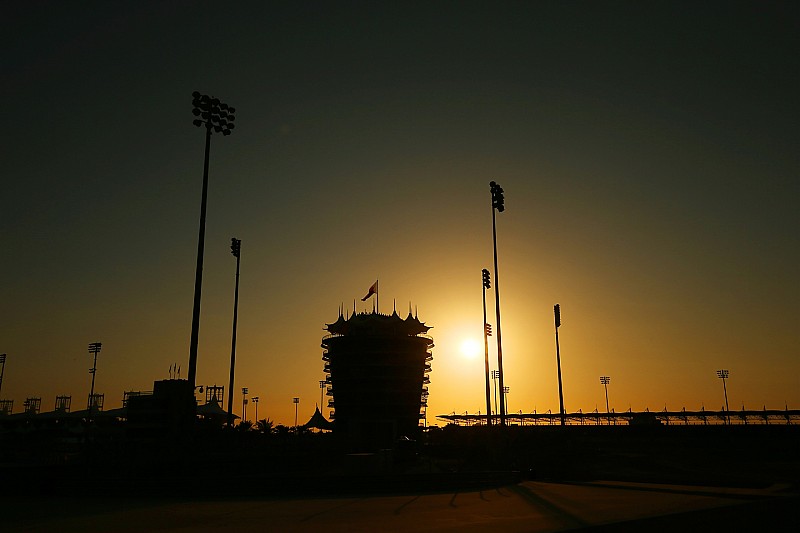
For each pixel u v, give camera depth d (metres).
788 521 22.98
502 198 68.38
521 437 101.38
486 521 24.14
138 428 91.69
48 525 24.89
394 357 127.75
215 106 55.28
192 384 50.66
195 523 24.94
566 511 26.70
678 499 31.11
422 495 36.84
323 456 65.62
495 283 68.19
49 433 122.25
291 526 23.66
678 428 137.88
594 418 175.75
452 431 118.31
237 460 53.38
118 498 37.09
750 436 130.25
